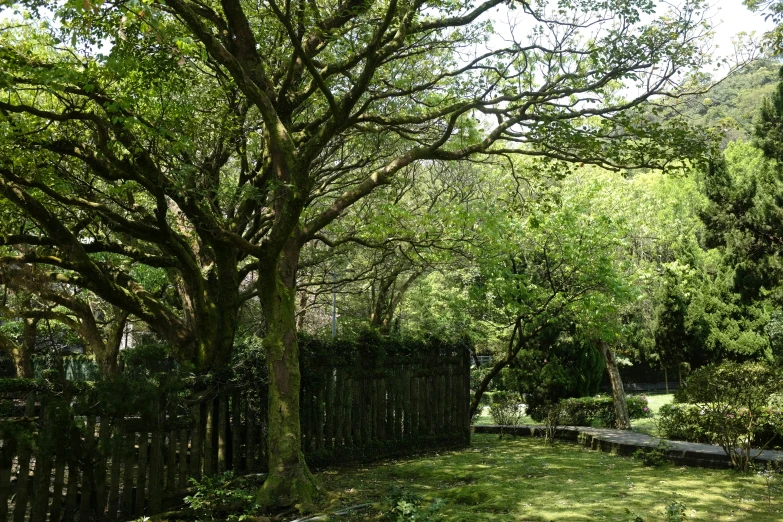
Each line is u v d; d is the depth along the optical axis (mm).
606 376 30344
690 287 22453
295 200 7668
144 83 8742
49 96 9523
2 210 9797
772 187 16031
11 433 6574
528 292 13219
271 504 7539
